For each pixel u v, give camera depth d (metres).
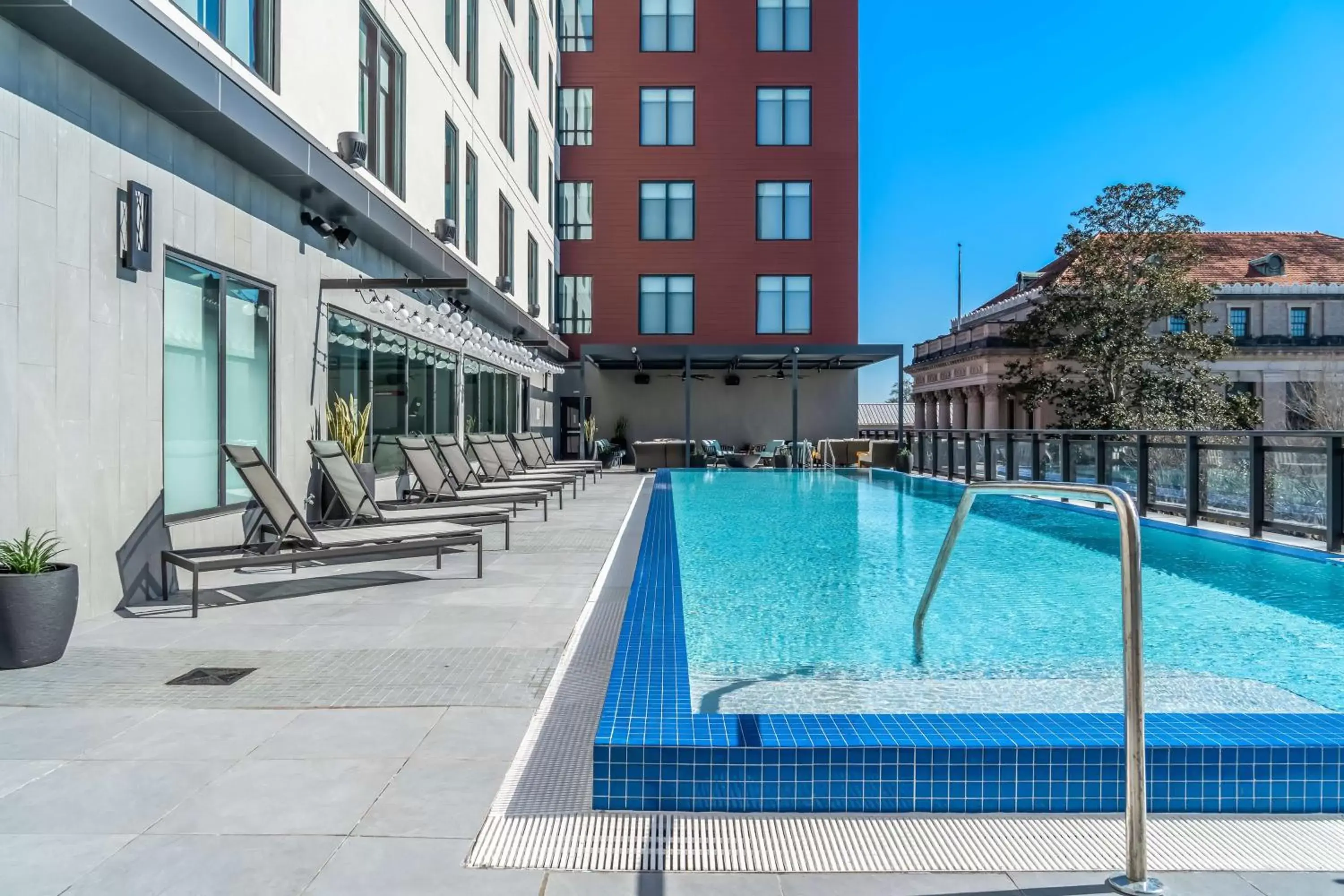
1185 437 10.37
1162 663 4.60
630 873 2.39
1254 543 8.46
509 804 2.79
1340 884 2.35
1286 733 2.99
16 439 4.66
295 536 6.45
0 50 4.54
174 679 4.07
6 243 4.58
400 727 3.45
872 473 20.28
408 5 11.16
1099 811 2.86
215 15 6.59
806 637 5.20
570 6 26.48
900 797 2.85
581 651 4.59
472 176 14.98
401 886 2.27
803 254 26.39
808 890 2.31
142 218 5.65
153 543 5.95
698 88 26.39
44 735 3.32
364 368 10.27
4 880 2.27
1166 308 32.50
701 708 3.81
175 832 2.55
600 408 27.09
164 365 6.14
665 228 26.58
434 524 7.64
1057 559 8.22
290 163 7.12
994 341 44.34
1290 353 46.72
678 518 11.47
